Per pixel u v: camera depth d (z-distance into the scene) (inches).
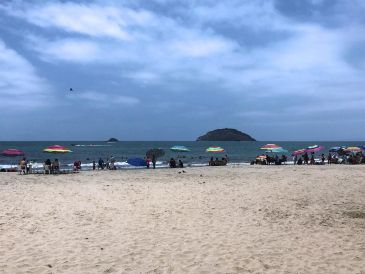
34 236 341.1
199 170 1161.4
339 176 887.1
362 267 260.8
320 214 448.1
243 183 753.6
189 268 260.4
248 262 272.8
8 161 1935.3
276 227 383.6
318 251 299.9
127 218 423.8
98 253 292.8
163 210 471.8
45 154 2842.0
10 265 261.7
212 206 500.1
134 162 1268.5
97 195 586.2
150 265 266.1
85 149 4293.8
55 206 488.4
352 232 362.9
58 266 261.7
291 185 709.3
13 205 492.4
